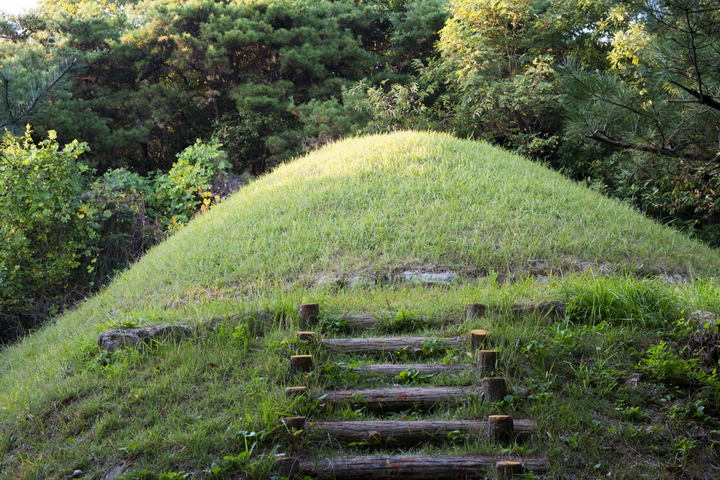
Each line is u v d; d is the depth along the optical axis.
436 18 22.03
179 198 14.09
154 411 3.91
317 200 8.92
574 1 16.23
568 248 7.29
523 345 4.43
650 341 4.57
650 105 4.95
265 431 3.51
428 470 3.33
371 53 23.44
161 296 6.97
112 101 20.20
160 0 21.34
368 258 7.19
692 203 11.42
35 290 11.17
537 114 15.42
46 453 3.74
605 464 3.40
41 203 10.62
